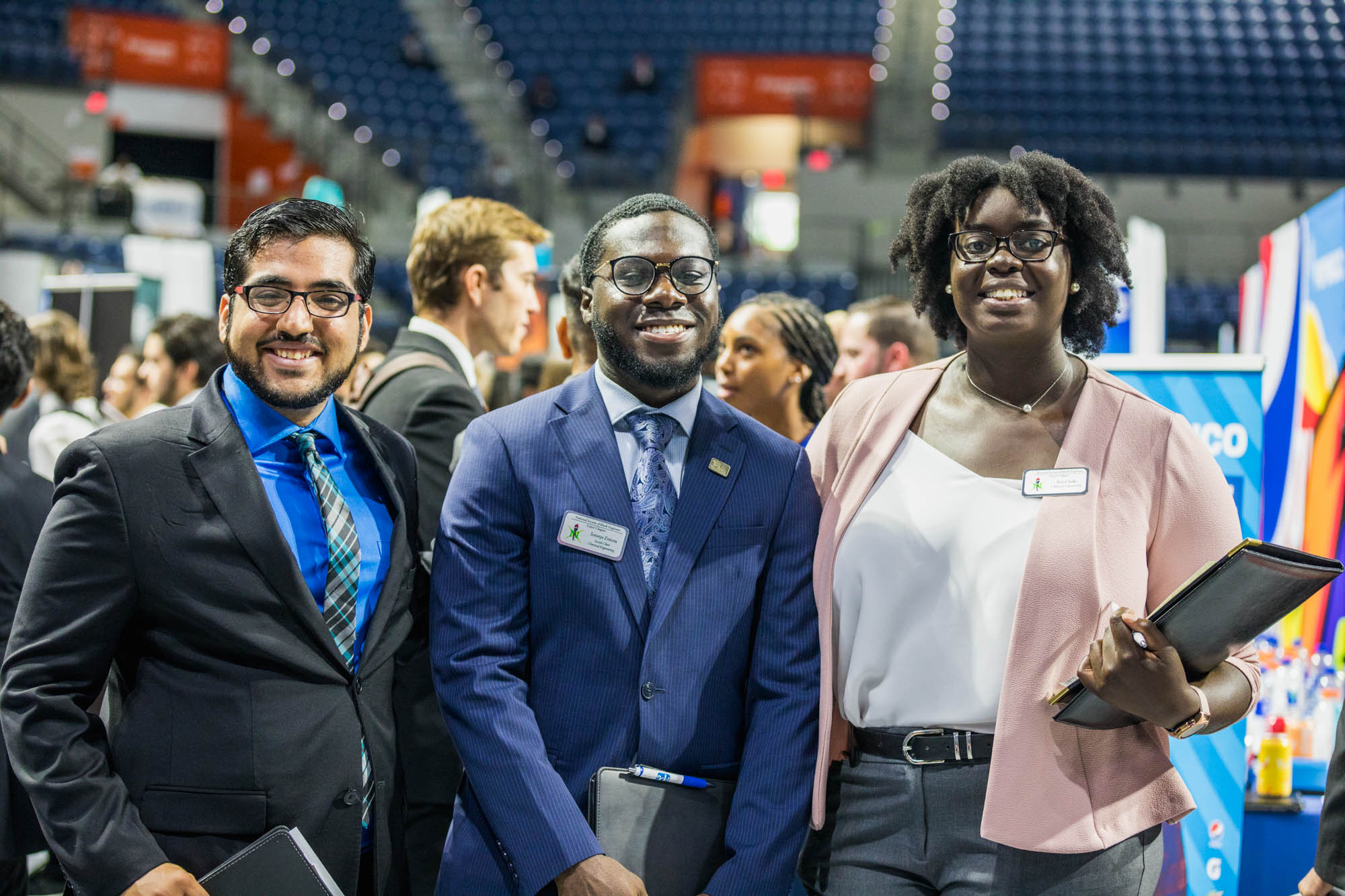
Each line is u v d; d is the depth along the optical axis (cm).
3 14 1280
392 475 173
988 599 162
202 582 152
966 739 160
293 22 1443
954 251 169
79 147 1227
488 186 1148
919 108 1277
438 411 218
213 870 146
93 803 144
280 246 159
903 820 163
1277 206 1071
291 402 160
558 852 152
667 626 164
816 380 272
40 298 669
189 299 695
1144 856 159
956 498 166
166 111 1314
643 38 1477
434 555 170
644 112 1347
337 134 1304
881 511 170
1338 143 1147
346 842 155
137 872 142
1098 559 159
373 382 235
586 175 1220
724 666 167
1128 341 338
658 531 169
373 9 1495
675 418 174
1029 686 157
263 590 154
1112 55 1298
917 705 164
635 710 163
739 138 1457
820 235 1105
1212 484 164
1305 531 314
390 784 163
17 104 1209
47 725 145
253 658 154
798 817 162
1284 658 256
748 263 1112
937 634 163
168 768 150
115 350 496
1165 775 160
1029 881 156
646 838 156
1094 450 163
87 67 1264
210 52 1328
